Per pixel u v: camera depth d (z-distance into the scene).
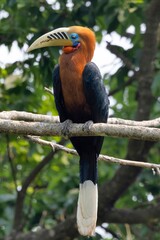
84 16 15.02
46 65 13.89
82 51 10.52
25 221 15.20
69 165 17.16
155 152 17.06
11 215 16.08
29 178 14.84
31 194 16.44
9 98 15.30
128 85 16.30
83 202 10.16
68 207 15.80
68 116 10.69
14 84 15.23
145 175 16.22
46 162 14.84
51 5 15.05
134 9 14.87
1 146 15.57
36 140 10.66
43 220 15.98
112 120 11.09
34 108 15.29
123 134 9.14
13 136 15.30
